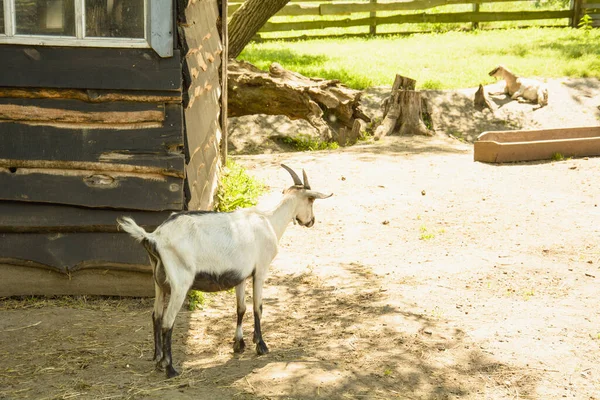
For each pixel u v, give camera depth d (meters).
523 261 8.36
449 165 12.77
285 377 5.71
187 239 5.51
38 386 5.51
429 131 15.99
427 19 25.00
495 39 23.31
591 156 13.22
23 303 7.29
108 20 6.77
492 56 20.48
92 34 6.80
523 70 18.69
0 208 7.13
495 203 10.53
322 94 15.59
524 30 25.05
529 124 16.55
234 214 5.94
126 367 5.88
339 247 9.10
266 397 5.38
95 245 7.23
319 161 13.34
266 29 24.11
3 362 5.93
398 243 9.15
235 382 5.62
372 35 24.81
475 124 16.50
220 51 11.69
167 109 6.97
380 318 6.94
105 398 5.33
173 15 6.78
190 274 5.51
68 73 6.83
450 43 22.84
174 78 6.86
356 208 10.45
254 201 10.33
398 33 25.17
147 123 6.99
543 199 10.64
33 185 7.09
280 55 20.83
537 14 25.25
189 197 7.25
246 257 5.85
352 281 7.96
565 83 17.89
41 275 7.34
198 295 7.43
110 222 7.13
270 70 15.99
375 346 6.34
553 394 5.55
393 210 10.35
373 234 9.49
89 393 5.41
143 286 7.38
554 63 19.28
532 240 9.05
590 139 13.14
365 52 21.67
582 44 21.61
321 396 5.41
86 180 7.09
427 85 17.72
